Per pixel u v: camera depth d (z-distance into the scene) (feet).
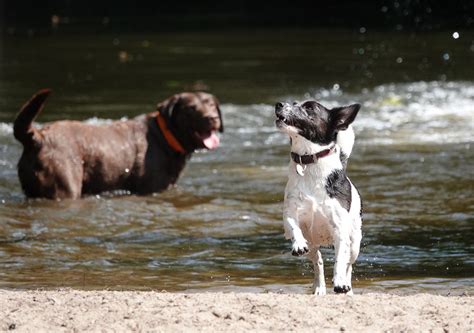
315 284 31.40
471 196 48.62
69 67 104.53
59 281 35.14
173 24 160.56
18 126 47.62
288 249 39.99
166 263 37.88
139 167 51.03
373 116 72.18
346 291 28.94
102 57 114.42
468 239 40.88
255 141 63.67
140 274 36.14
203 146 51.96
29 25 161.89
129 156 50.93
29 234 42.52
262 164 57.36
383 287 33.71
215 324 25.81
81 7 199.62
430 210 45.98
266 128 67.87
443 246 39.78
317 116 29.68
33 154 48.49
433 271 36.04
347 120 30.17
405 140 63.21
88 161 49.83
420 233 41.91
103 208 47.50
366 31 136.77
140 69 102.37
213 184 52.65
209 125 51.47
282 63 105.19
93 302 28.04
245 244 40.93
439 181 51.85
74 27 158.20
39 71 100.94
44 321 26.43
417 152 59.41
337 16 160.04
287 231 29.73
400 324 25.72
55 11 191.52
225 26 153.99
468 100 78.33
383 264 37.11
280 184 52.39
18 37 140.26
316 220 29.81
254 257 38.78
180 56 114.73
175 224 44.57
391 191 49.75
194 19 169.48
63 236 42.32
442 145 61.36
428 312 26.91
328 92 83.92
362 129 67.31
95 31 150.30
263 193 50.49
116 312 26.94
